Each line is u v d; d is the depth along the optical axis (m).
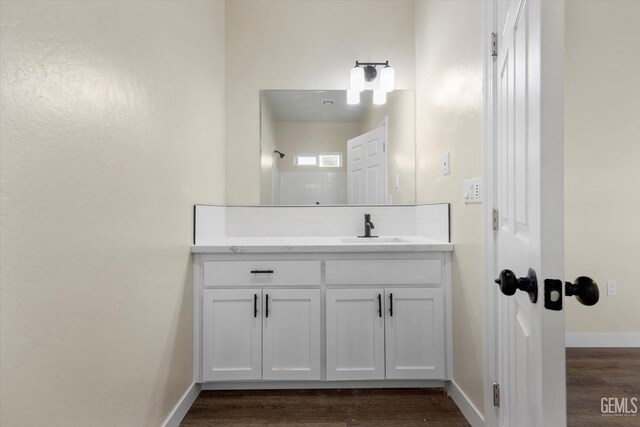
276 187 2.31
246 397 1.69
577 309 1.16
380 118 2.32
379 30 2.34
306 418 1.52
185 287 1.57
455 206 1.66
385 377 1.70
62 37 0.78
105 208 0.95
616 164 1.05
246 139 2.30
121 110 1.03
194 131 1.70
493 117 1.26
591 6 1.03
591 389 1.13
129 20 1.07
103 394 0.93
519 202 0.86
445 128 1.78
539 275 0.56
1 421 0.64
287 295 1.70
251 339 1.69
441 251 1.72
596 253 1.08
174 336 1.44
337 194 2.32
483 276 1.34
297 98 2.33
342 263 1.72
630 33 1.03
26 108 0.69
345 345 1.71
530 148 0.63
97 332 0.91
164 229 1.34
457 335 1.63
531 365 0.70
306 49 2.34
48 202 0.74
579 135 1.05
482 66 1.33
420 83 2.22
